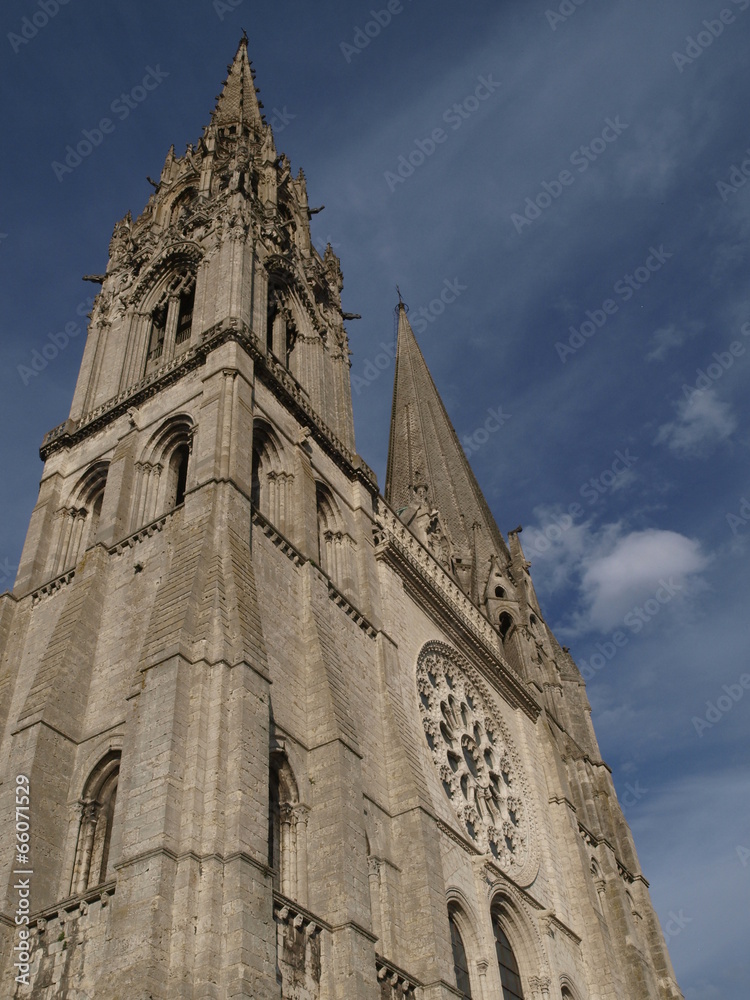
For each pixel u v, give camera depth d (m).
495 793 54.09
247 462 44.03
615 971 53.47
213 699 32.81
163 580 39.81
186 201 69.31
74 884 33.12
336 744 36.94
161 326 59.91
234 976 26.03
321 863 33.81
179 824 29.31
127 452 47.75
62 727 36.50
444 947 37.28
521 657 73.12
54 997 27.70
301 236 71.12
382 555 52.84
